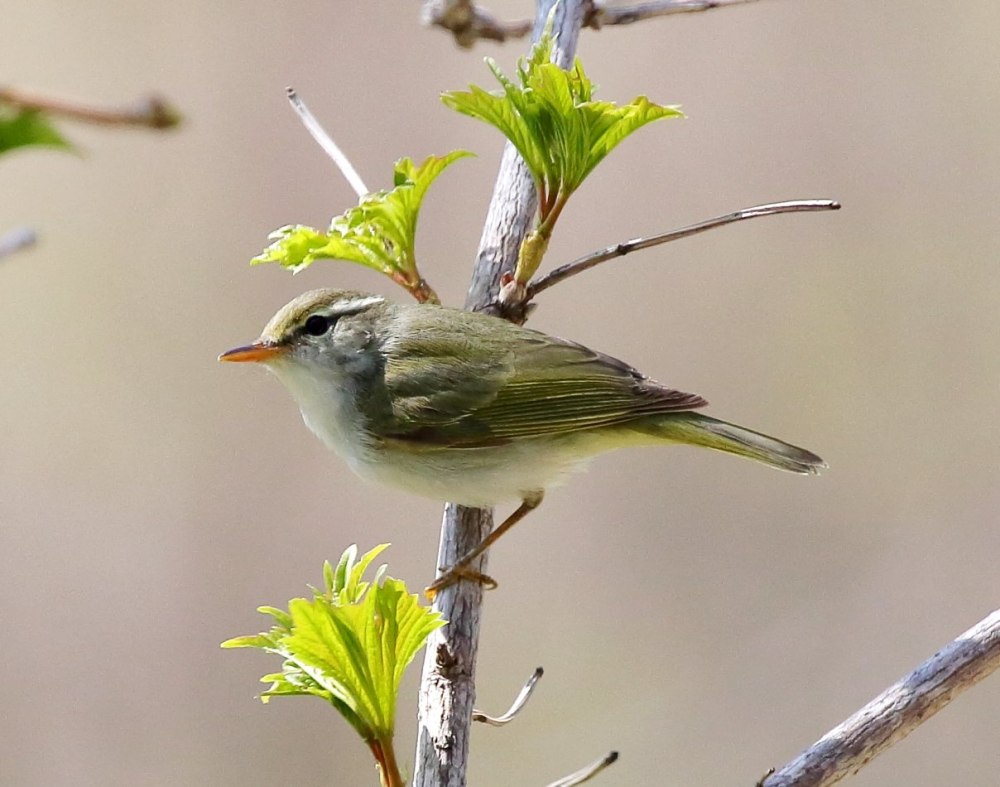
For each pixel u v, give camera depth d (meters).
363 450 8.04
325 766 12.18
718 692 12.02
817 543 12.69
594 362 8.12
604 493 13.21
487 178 13.80
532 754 12.18
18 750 12.07
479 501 7.90
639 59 13.79
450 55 14.02
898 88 13.48
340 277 13.67
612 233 13.54
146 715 12.29
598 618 12.73
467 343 7.89
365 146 13.94
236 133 13.90
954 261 13.15
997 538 12.16
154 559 12.88
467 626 6.82
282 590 12.89
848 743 5.54
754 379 13.21
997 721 11.64
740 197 13.48
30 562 12.80
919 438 12.82
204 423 13.40
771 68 13.65
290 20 14.09
